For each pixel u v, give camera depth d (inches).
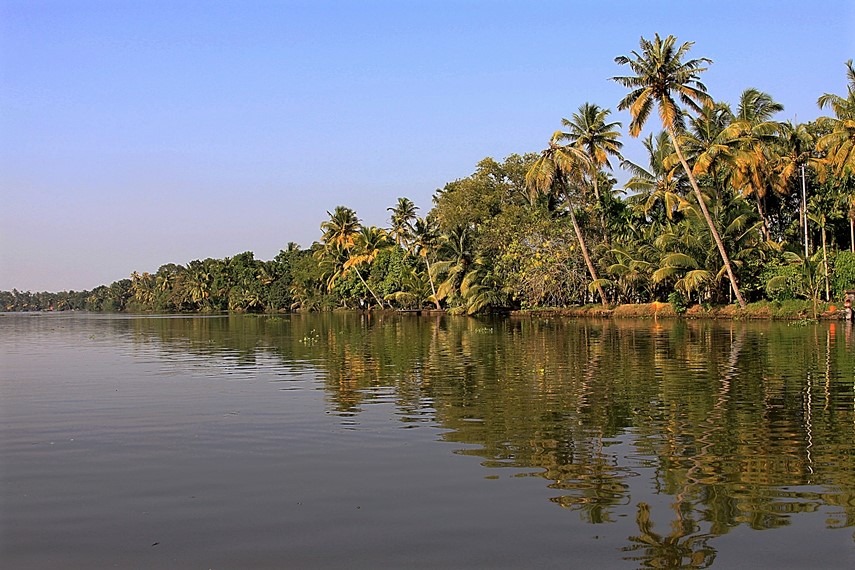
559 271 2476.6
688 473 386.6
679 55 1878.7
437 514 325.7
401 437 479.5
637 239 2362.2
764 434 477.1
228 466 410.9
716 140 1952.5
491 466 404.2
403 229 3627.0
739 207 2172.7
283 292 4990.2
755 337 1291.8
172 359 1087.6
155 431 510.3
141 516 328.8
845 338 1240.2
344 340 1470.2
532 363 918.4
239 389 719.1
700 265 2118.6
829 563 269.7
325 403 620.1
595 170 2309.3
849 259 1882.4
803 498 343.0
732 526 307.3
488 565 270.1
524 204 3102.9
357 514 327.0
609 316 2281.0
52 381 806.5
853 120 1798.7
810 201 2064.5
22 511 336.8
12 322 3548.2
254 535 303.3
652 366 861.2
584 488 362.0
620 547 286.2
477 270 2768.2
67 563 277.9
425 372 839.1
